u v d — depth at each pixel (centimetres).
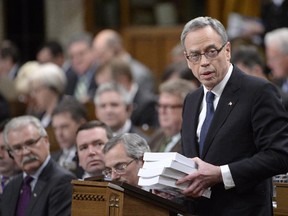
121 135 1086
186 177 968
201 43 985
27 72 2425
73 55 2342
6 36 2830
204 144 1012
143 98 1964
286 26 2011
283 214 1064
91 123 1293
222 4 2514
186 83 1480
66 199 1248
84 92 2316
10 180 1318
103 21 2752
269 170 974
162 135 1502
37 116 1964
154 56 2691
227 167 976
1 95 1961
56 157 1562
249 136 998
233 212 997
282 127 984
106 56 2311
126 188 946
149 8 2694
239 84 1010
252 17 2100
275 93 1000
